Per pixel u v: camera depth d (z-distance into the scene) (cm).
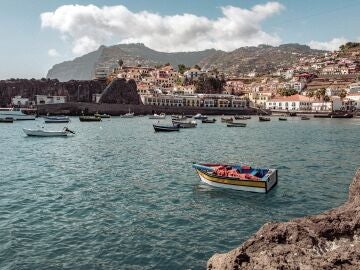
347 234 1173
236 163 4816
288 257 1047
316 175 3997
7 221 2344
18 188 3281
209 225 2333
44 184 3466
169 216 2512
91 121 14312
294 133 9744
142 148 6394
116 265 1755
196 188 3338
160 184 3503
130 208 2691
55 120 13412
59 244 1992
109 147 6506
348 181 3681
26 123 13100
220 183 3325
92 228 2247
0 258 1806
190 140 7875
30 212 2550
